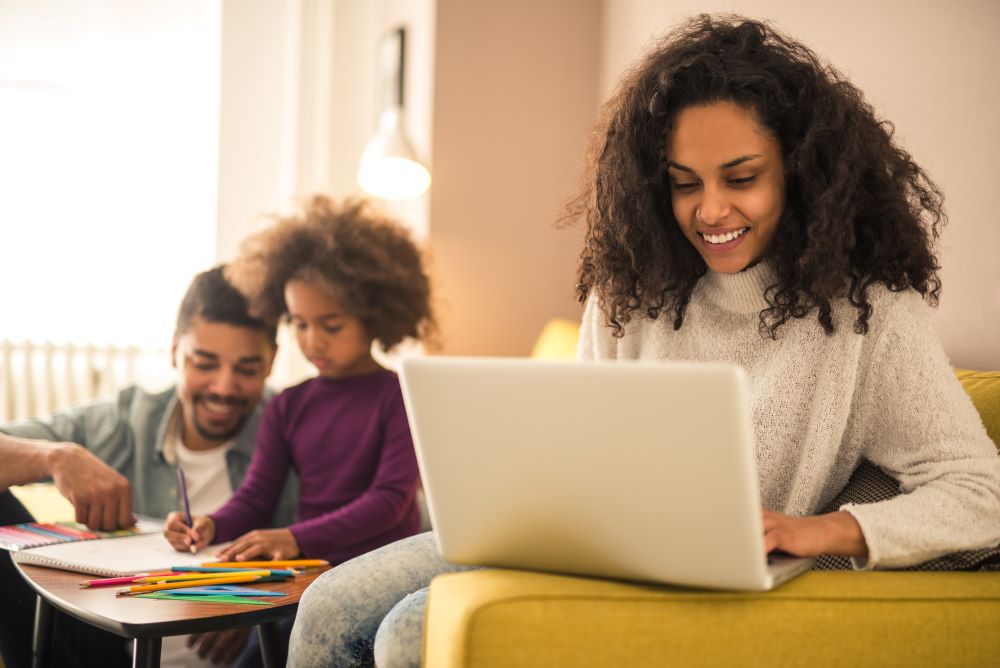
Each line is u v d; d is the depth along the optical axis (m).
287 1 3.28
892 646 0.81
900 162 1.08
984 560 0.94
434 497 0.85
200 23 3.46
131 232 3.55
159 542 1.39
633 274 1.17
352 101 3.32
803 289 1.05
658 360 1.18
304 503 1.70
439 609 0.80
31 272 3.48
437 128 2.40
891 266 1.03
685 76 1.06
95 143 3.52
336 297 1.71
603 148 1.18
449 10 2.40
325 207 1.88
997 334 1.34
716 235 1.06
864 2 1.58
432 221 2.40
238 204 3.26
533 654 0.75
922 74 1.47
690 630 0.77
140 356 3.39
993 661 0.83
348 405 1.71
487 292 2.43
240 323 1.84
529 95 2.45
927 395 0.97
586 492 0.78
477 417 0.80
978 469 0.92
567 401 0.76
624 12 2.30
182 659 1.77
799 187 1.06
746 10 1.85
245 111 3.26
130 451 1.92
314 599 1.03
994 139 1.35
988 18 1.37
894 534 0.88
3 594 1.41
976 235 1.38
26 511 1.56
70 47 3.42
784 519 0.88
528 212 2.45
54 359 3.33
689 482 0.73
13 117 3.46
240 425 1.93
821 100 1.04
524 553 0.84
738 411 0.70
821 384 1.03
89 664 1.49
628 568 0.80
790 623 0.79
